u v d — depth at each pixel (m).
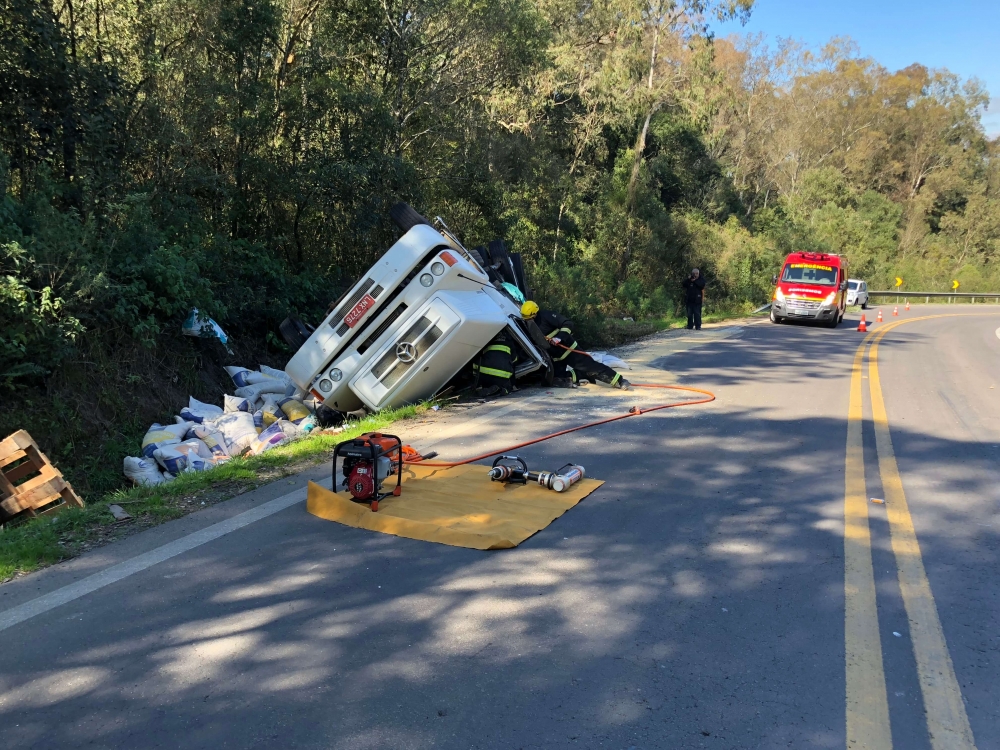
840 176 63.22
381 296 9.40
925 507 5.89
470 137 21.48
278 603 4.09
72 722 3.04
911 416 9.51
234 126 13.84
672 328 23.77
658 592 4.27
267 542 4.99
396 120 17.55
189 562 4.66
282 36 16.31
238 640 3.69
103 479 8.67
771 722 3.06
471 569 4.56
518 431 8.29
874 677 3.41
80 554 4.80
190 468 8.66
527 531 5.13
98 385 9.57
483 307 10.05
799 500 6.00
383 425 8.59
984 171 74.94
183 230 12.66
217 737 2.94
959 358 16.20
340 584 4.34
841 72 72.00
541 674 3.39
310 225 16.55
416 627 3.83
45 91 11.08
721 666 3.49
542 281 20.61
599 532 5.22
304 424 9.76
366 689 3.27
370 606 4.06
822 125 68.31
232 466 6.72
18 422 8.41
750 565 4.68
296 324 11.36
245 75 14.75
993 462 7.29
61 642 3.67
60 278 9.20
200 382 11.30
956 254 67.31
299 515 5.52
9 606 4.07
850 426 8.80
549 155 28.28
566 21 29.09
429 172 19.77
